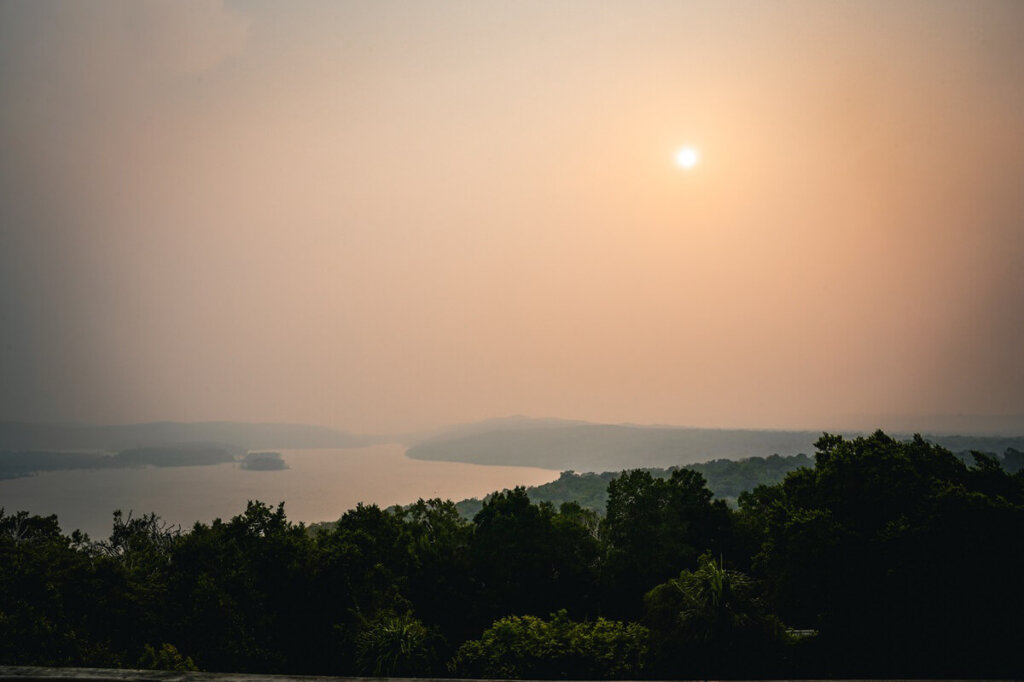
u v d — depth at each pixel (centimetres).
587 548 3919
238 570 2714
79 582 2333
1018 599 2012
